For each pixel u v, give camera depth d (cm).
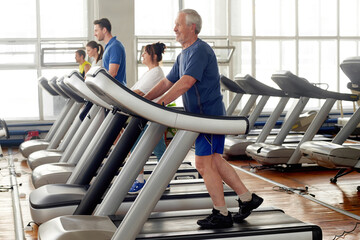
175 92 256
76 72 332
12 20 877
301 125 891
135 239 255
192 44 270
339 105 1034
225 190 367
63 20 896
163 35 949
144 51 371
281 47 1004
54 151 583
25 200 454
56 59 887
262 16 988
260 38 987
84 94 329
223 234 262
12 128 880
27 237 340
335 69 1036
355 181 535
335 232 342
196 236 260
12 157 746
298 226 275
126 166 305
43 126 896
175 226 280
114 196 304
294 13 1002
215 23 968
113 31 848
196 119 240
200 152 268
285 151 589
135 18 935
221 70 969
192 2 955
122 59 449
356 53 1048
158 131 299
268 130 649
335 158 472
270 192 478
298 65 1014
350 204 426
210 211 314
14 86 888
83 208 320
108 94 223
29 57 888
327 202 434
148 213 244
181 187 388
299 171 599
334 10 1023
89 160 381
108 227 265
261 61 995
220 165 277
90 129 471
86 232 254
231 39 964
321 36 1018
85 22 902
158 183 245
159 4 943
